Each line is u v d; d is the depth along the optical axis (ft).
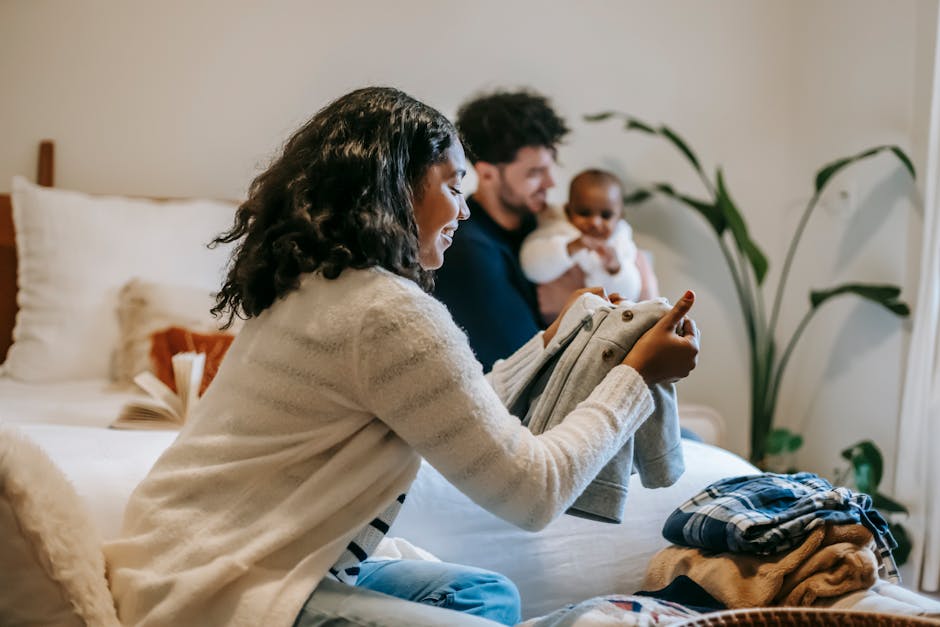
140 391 7.04
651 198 9.85
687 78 9.84
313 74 9.21
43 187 8.61
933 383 7.68
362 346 3.12
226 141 9.11
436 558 4.73
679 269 9.94
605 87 9.73
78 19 8.74
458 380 3.12
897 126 8.29
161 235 8.21
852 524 3.87
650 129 9.18
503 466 3.15
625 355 3.81
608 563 4.87
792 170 9.79
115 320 7.83
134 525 3.46
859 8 8.75
